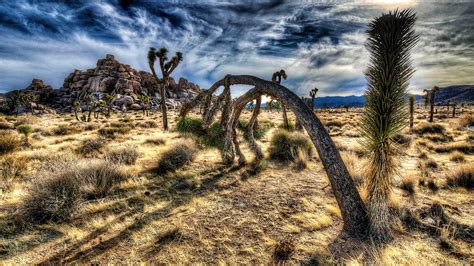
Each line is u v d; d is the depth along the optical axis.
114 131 17.58
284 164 7.72
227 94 6.22
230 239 3.41
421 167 6.80
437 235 3.33
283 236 3.46
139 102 80.75
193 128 8.64
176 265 2.87
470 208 4.17
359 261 2.81
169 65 18.50
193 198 4.88
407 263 2.73
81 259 3.03
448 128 16.69
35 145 11.21
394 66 2.94
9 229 3.66
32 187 4.45
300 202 4.65
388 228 3.27
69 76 104.50
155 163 7.69
